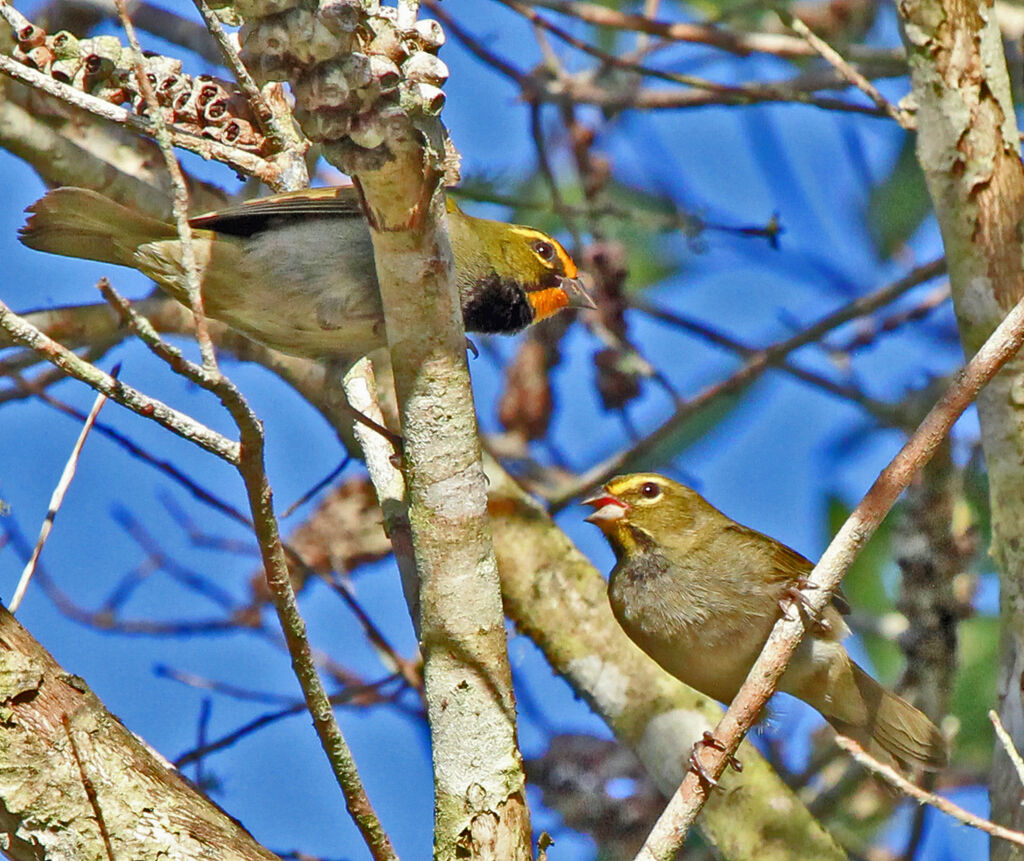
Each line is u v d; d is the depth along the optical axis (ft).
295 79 20.47
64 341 40.98
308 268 31.37
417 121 21.02
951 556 37.63
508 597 38.75
